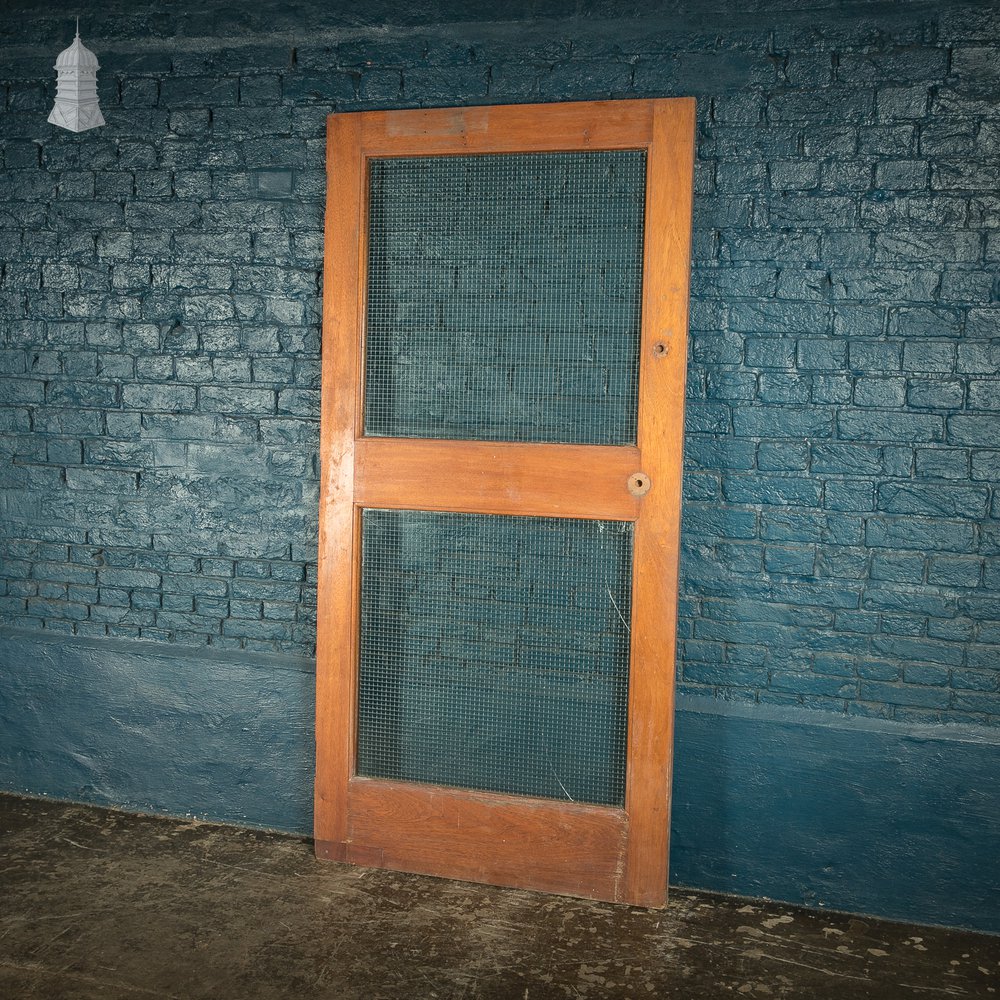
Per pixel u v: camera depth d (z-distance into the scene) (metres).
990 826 2.75
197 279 3.21
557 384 2.88
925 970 2.59
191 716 3.29
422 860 3.03
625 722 2.90
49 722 3.42
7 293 3.37
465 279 2.93
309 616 3.24
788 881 2.90
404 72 3.00
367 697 3.08
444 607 3.01
